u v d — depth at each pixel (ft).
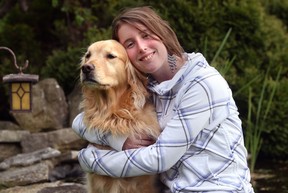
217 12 17.93
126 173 9.00
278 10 22.16
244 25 17.90
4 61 19.61
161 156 8.75
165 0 18.02
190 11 17.62
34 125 17.67
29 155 15.58
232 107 9.00
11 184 14.39
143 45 9.26
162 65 9.48
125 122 9.42
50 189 13.38
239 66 17.85
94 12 20.84
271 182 15.49
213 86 8.77
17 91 11.54
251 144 16.08
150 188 9.69
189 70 9.09
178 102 8.92
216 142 8.86
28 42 20.98
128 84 9.65
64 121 17.88
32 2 22.17
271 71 18.03
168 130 8.86
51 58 19.30
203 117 8.73
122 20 9.47
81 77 9.54
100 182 9.71
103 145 9.55
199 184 8.80
